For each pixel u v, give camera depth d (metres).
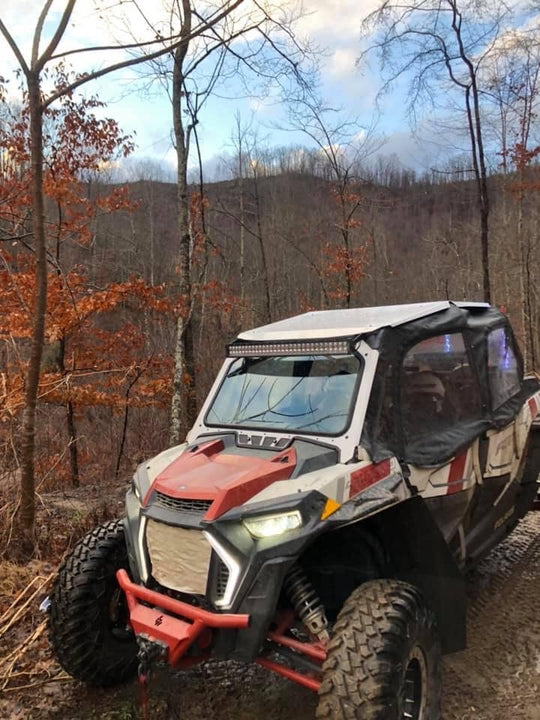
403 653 2.71
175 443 11.31
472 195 19.83
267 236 29.50
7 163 11.09
